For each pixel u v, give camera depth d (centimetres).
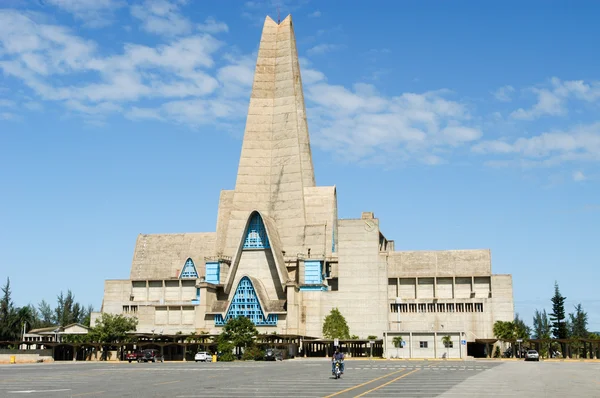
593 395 3841
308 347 13225
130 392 4084
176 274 16725
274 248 14450
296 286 13950
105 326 12500
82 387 4547
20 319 16188
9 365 9100
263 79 16625
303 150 16938
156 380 5291
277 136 16188
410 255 15675
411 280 15388
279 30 16938
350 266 14225
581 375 5966
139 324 15050
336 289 14875
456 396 3722
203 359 10100
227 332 10838
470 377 5578
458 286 15162
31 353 11044
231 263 14675
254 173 16038
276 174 15962
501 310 14462
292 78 16462
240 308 14088
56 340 13388
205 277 14962
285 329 13662
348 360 10606
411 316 14662
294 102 16275
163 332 14862
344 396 3731
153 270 16888
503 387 4419
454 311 14588
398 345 11619
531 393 3953
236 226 15712
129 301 16562
